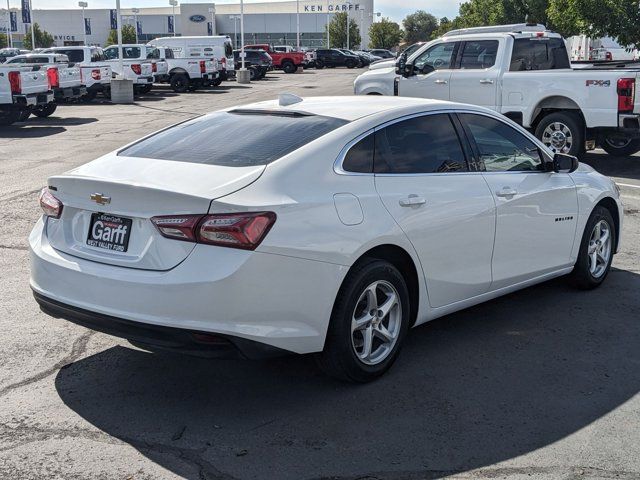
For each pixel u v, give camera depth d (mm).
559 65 13398
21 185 10727
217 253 3719
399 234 4348
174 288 3713
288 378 4516
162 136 4898
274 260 3789
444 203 4668
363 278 4180
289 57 53031
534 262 5531
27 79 18812
